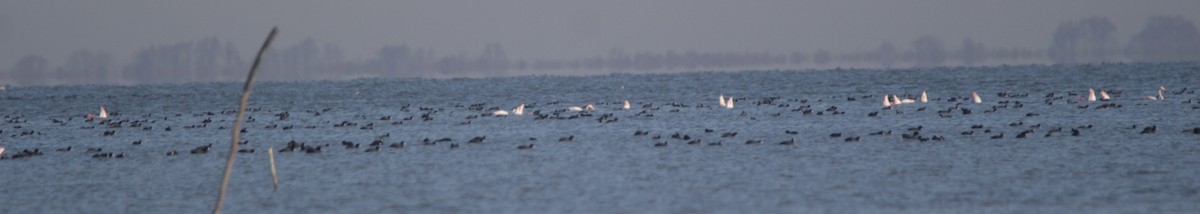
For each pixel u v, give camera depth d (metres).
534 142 56.28
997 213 35.84
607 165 46.88
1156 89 97.88
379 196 40.75
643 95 107.81
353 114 84.44
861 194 39.28
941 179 41.94
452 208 38.28
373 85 139.62
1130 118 65.12
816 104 86.81
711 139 56.34
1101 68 148.50
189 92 131.00
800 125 64.88
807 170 44.53
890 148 50.94
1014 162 45.72
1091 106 75.31
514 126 66.94
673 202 38.47
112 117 88.00
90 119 82.81
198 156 53.66
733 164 46.50
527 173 45.06
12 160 53.19
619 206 38.00
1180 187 39.41
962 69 154.88
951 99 88.50
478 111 83.44
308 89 131.75
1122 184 40.22
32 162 52.25
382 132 65.31
